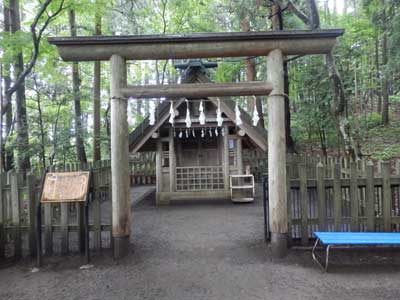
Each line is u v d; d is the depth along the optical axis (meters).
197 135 10.50
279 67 4.61
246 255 4.71
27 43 8.34
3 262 4.58
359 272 3.99
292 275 3.94
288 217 4.84
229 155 10.17
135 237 5.87
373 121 16.50
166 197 9.84
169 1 14.35
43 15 9.44
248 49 4.58
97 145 13.18
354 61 12.35
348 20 13.53
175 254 4.82
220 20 15.28
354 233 4.35
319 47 4.58
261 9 10.63
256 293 3.48
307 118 12.59
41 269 4.30
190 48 4.58
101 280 3.91
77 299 3.44
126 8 12.07
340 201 4.81
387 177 4.77
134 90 4.63
